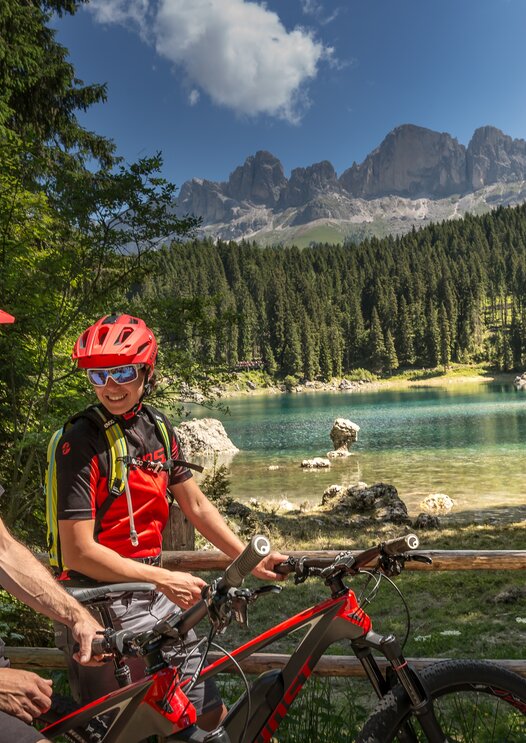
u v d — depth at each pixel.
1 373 8.04
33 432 7.27
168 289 9.04
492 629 7.32
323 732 3.22
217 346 9.21
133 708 1.90
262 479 31.12
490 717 3.33
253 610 8.47
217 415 88.31
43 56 14.05
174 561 3.68
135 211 7.99
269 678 2.04
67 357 8.21
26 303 7.75
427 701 1.99
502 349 179.62
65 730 1.95
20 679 1.75
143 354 2.35
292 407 104.81
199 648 2.30
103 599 2.26
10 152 8.23
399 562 2.08
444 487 26.61
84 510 2.26
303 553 3.18
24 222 8.30
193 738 1.87
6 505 7.73
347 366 195.25
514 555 3.47
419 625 7.71
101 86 15.43
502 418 63.19
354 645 2.13
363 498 20.45
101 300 8.42
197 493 2.63
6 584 1.95
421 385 168.50
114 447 2.32
